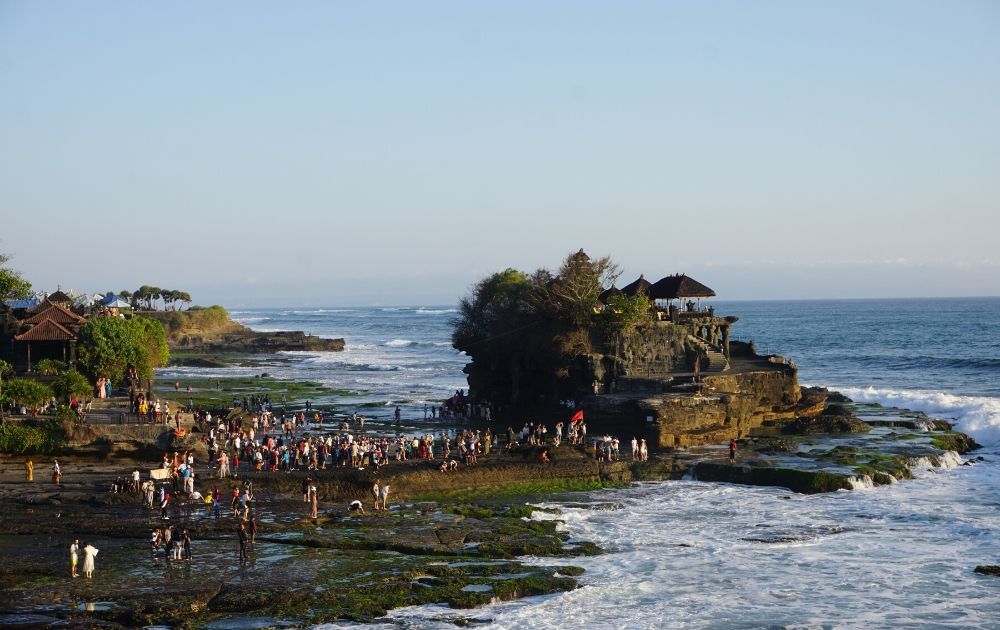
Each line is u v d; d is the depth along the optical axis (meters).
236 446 72.12
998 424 91.81
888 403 117.38
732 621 41.47
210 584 43.56
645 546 52.62
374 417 103.06
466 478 67.44
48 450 69.94
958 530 55.72
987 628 40.66
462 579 45.34
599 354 91.38
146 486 58.03
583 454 73.12
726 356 98.12
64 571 45.22
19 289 104.38
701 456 75.56
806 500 63.91
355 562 47.84
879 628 40.72
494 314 105.38
